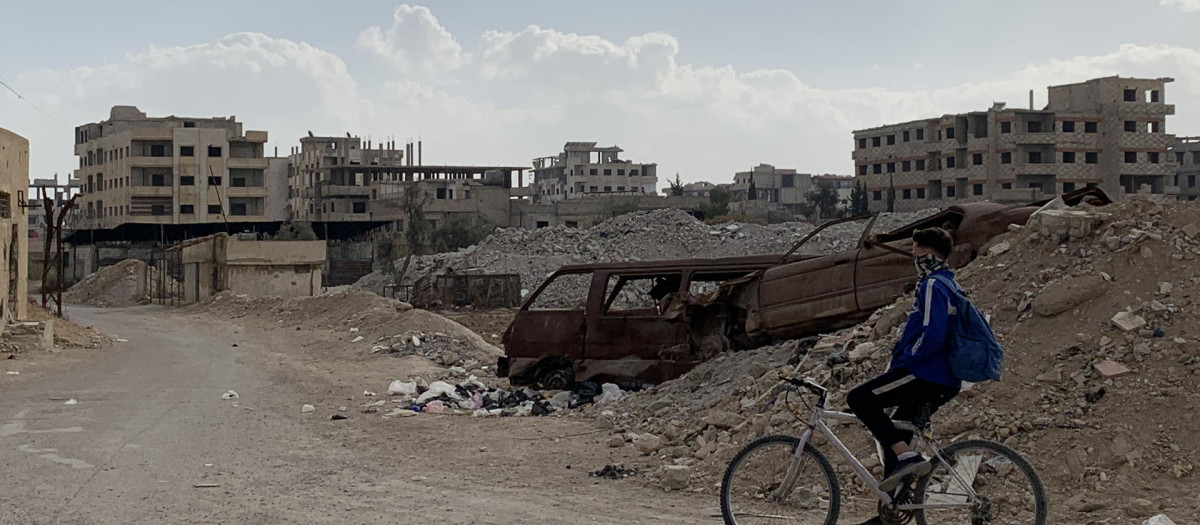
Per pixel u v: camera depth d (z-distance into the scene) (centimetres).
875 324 1006
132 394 1641
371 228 8781
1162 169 9519
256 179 10712
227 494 846
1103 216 925
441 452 1064
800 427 859
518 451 1051
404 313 2853
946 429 788
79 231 8688
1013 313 884
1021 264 941
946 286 603
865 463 782
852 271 1235
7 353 2412
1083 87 9644
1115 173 9475
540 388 1508
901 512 639
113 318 4616
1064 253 912
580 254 6375
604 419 1159
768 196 16962
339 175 11831
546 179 18138
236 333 3347
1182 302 816
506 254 6412
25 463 994
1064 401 775
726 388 1115
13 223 2823
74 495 839
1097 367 784
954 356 602
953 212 1205
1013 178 9375
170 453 1062
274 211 13200
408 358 2191
